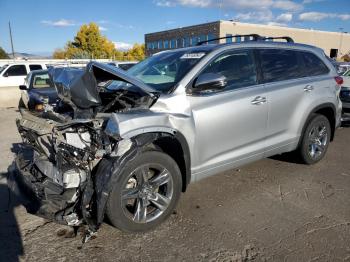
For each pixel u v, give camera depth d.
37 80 10.66
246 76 4.06
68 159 3.00
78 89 3.09
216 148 3.72
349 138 7.00
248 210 3.74
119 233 3.29
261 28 50.53
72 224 2.97
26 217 3.61
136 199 3.21
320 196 4.10
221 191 4.24
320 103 4.85
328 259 2.86
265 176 4.74
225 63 3.89
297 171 4.93
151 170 3.34
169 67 3.92
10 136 7.59
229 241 3.14
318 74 5.00
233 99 3.80
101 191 2.93
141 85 3.24
